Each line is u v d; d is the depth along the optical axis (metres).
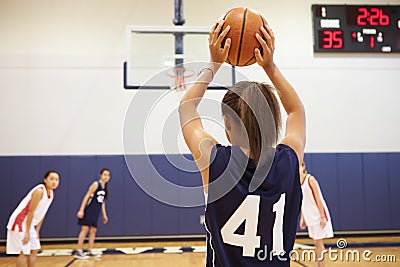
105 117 7.05
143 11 7.21
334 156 7.14
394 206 7.10
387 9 7.28
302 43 7.34
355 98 7.32
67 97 7.04
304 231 6.83
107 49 7.15
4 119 6.91
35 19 7.11
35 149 6.89
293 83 7.27
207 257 0.87
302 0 7.42
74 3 7.18
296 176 0.88
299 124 0.96
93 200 5.61
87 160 6.92
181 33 4.35
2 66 6.98
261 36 0.94
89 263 4.85
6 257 5.48
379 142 7.27
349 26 7.27
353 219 7.02
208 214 0.83
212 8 7.20
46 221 6.70
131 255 5.43
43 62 7.05
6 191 6.74
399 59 7.41
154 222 6.85
